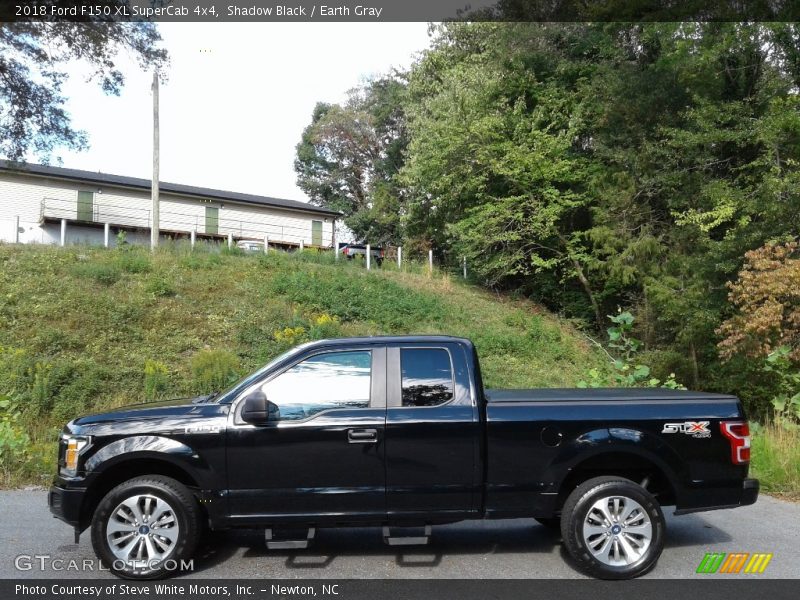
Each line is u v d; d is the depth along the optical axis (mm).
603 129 21375
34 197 30281
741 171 17250
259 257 21531
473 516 5094
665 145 18719
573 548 4941
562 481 5105
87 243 20734
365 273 22766
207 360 13047
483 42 25234
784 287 11430
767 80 16453
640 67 20500
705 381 16688
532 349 19219
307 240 38656
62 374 11391
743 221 14250
